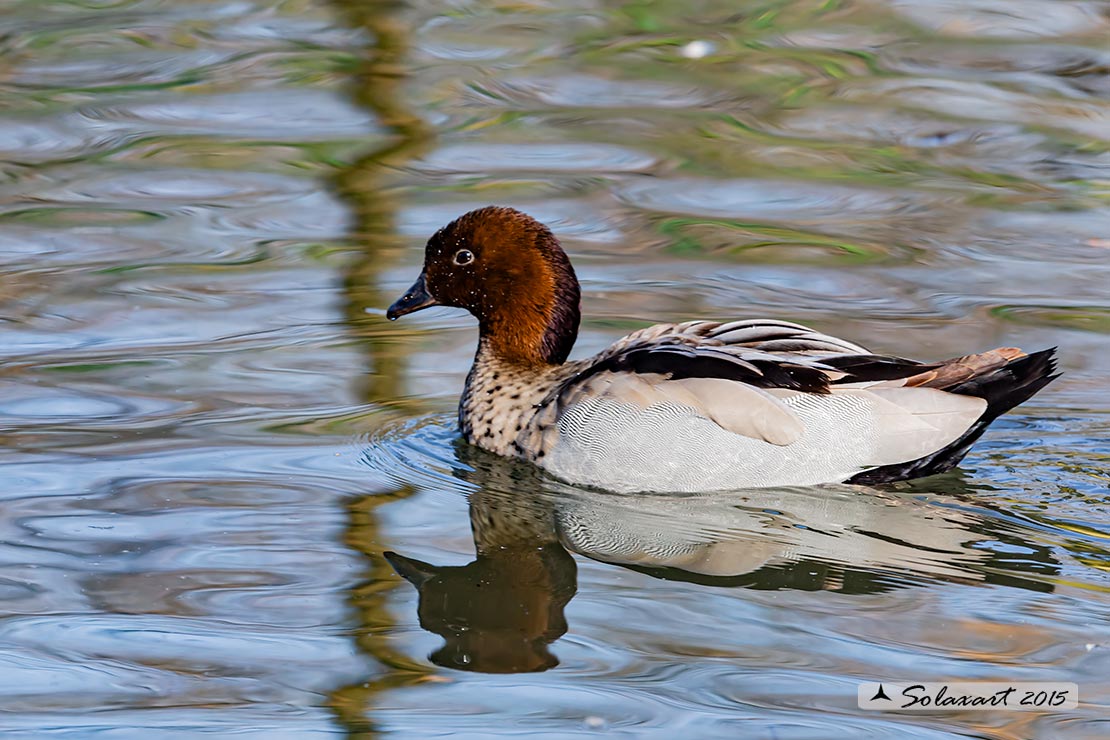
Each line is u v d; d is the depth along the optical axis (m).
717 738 7.80
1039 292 15.25
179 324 14.43
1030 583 9.72
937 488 11.33
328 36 22.86
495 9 23.81
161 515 10.58
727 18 23.61
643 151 19.12
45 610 9.14
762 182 18.20
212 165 18.66
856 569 10.04
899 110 20.31
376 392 13.14
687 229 16.84
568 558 10.30
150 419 12.33
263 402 12.80
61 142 19.16
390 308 12.91
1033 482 11.44
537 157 18.92
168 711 8.05
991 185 18.12
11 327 14.20
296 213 17.28
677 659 8.67
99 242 16.41
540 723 7.96
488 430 12.17
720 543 10.59
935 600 9.48
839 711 8.05
